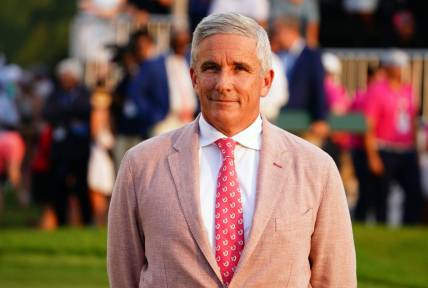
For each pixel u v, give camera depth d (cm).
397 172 1767
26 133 2212
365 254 1338
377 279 1238
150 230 576
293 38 1574
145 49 1770
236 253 566
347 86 2123
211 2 1761
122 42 1923
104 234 1468
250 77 568
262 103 1506
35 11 3956
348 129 1717
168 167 582
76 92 1706
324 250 580
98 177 1698
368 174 1745
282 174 576
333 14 2177
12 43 3931
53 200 1731
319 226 578
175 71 1627
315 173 579
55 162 1711
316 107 1574
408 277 1247
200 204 571
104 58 2136
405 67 1875
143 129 1639
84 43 2170
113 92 1720
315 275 585
